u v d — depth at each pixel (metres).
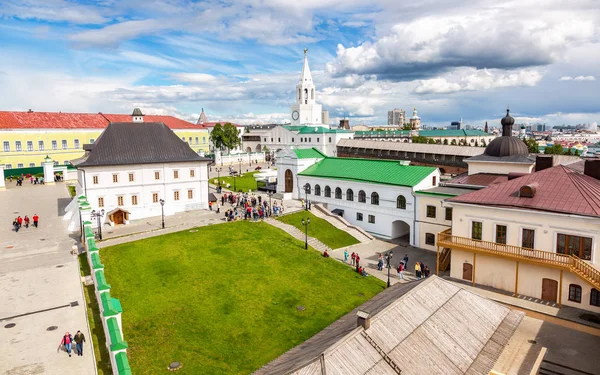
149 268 43.72
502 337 26.83
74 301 33.66
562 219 38.84
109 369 25.66
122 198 61.44
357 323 24.23
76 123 109.31
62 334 28.83
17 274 39.12
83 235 47.38
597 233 37.06
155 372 29.44
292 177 80.56
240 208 69.69
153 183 63.72
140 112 73.56
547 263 38.88
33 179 91.81
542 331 35.78
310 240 58.19
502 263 43.06
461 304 28.36
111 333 24.80
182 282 41.59
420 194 59.00
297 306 40.09
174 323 35.16
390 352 22.67
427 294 28.06
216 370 30.25
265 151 156.62
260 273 45.28
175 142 67.56
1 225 55.81
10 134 96.44
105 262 44.06
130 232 54.50
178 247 49.16
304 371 20.55
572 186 41.78
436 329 25.38
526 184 44.09
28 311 31.94
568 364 30.97
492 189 45.66
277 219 63.38
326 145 143.00
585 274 36.78
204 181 68.62
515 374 29.84
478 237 44.91
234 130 145.00
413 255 56.75
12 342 27.78
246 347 33.38
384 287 46.19
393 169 67.56
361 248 59.47
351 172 71.62
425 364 22.70
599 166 44.16
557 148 132.50
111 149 61.72
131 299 37.88
